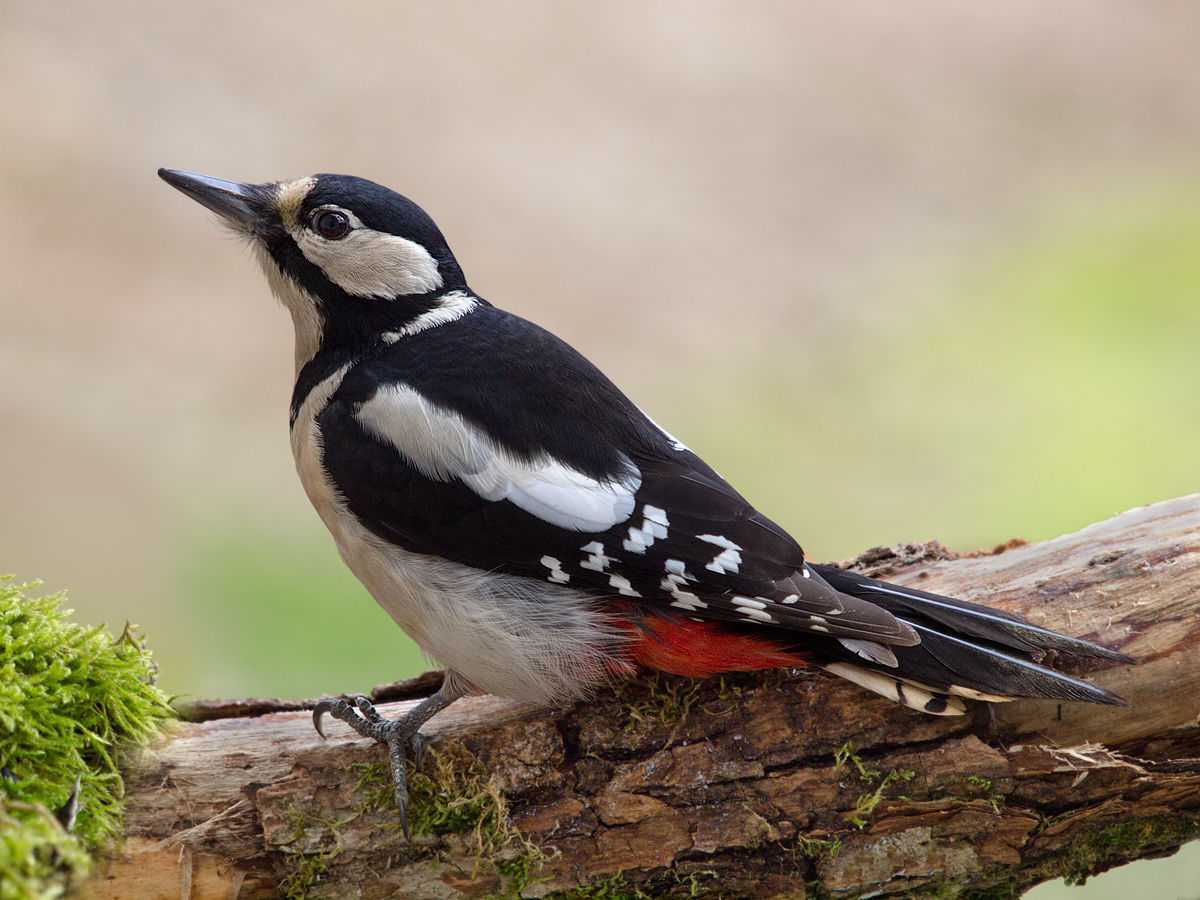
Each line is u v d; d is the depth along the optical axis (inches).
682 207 693.3
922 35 820.0
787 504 526.0
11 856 152.2
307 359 265.0
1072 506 502.9
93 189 644.1
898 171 727.7
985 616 224.8
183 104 695.1
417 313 256.2
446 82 741.3
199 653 426.6
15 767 207.9
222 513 502.9
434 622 237.1
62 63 698.8
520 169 701.9
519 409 236.4
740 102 758.5
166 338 581.3
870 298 648.4
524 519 229.6
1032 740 220.5
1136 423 542.6
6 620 219.0
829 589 221.3
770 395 588.1
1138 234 673.6
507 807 220.4
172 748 228.7
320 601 455.5
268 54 734.5
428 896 220.8
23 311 579.5
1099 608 234.1
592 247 661.9
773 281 652.1
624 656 231.5
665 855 217.6
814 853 218.7
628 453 236.4
